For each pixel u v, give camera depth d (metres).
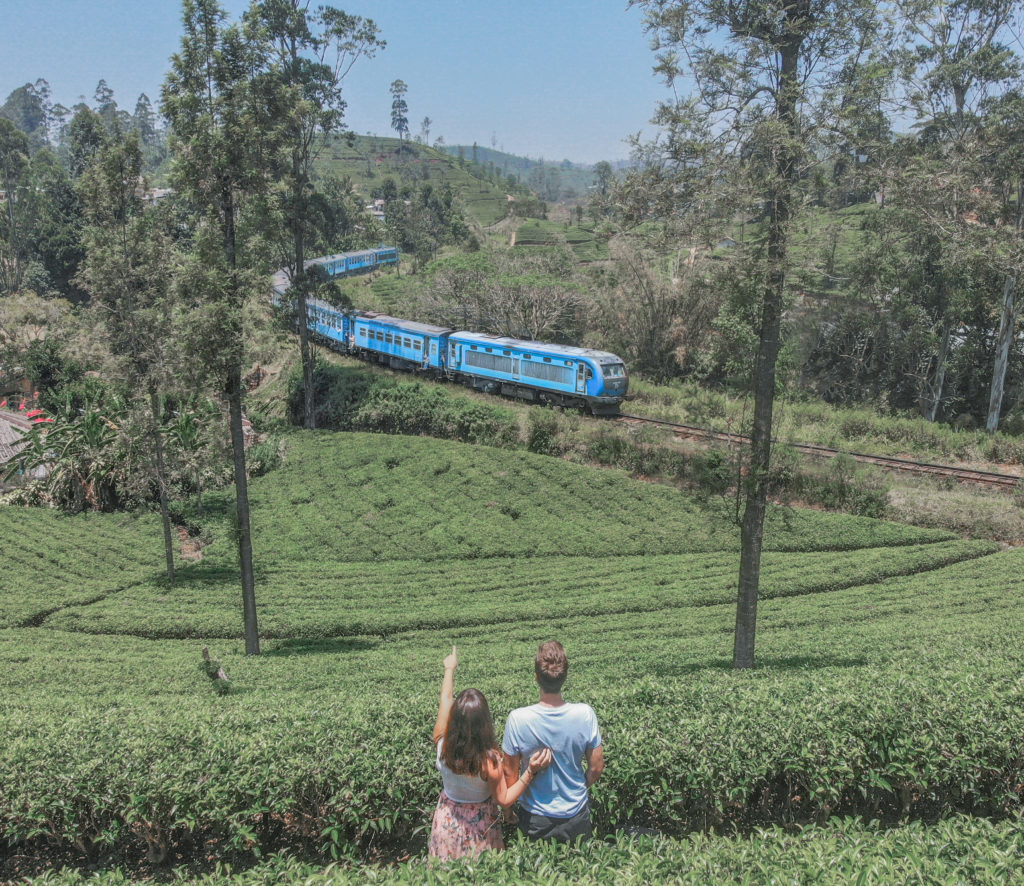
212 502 32.91
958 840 5.74
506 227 119.75
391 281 69.56
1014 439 34.69
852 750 8.40
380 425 40.62
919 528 27.62
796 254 13.30
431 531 29.98
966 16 31.89
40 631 21.62
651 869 5.43
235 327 18.56
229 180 18.52
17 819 8.43
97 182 22.78
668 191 13.78
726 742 8.46
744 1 13.56
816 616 20.84
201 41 17.84
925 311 42.97
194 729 9.27
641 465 33.00
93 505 32.03
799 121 13.00
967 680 9.44
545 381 38.38
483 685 12.56
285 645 21.00
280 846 8.82
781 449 15.44
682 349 47.56
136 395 24.14
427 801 8.27
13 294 59.59
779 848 5.93
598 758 5.93
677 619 21.42
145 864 8.74
